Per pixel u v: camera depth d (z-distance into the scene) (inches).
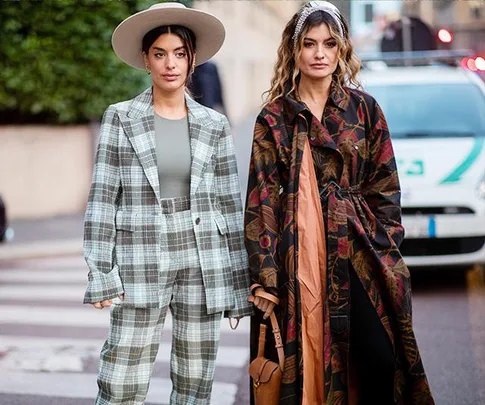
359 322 135.7
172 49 134.5
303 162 134.5
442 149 290.2
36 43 549.0
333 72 138.8
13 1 538.6
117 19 550.6
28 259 435.5
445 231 276.1
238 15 1034.7
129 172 133.8
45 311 290.2
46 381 201.8
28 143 576.4
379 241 136.5
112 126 135.6
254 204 135.8
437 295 285.9
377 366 136.2
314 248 133.3
